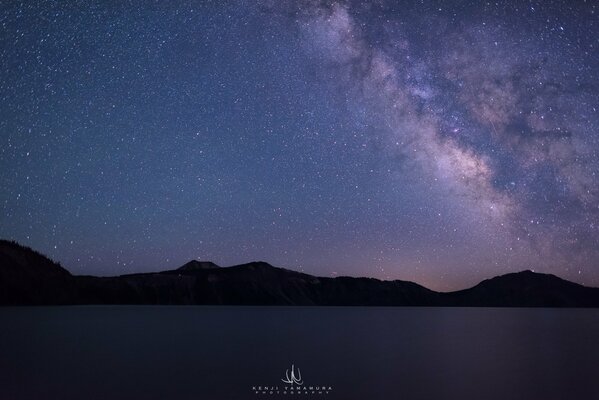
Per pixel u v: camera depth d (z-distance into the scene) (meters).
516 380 20.59
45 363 24.81
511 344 36.69
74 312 83.81
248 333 45.62
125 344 34.38
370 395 17.61
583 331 53.19
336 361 26.25
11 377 20.73
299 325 59.31
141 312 92.81
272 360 26.47
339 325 59.94
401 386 19.20
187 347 32.81
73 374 21.55
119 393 17.64
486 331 50.97
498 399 16.91
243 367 23.89
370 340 39.28
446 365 24.97
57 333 42.34
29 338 37.88
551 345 36.25
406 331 50.16
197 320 67.75
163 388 18.56
